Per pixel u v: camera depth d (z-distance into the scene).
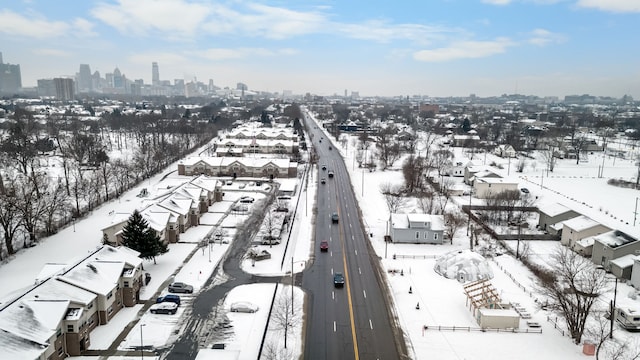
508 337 62.47
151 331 61.81
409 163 166.12
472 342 61.06
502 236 102.81
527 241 101.50
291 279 79.50
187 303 70.12
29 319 51.78
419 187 149.62
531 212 123.12
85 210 114.94
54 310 54.28
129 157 187.50
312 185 155.00
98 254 70.50
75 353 55.69
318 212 122.50
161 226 91.94
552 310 69.44
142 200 123.62
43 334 51.03
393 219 102.25
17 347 48.03
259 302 70.88
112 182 141.25
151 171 163.75
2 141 164.50
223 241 97.88
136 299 70.56
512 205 115.62
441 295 74.94
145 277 76.12
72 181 139.00
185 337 60.59
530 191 149.12
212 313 67.19
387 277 81.75
